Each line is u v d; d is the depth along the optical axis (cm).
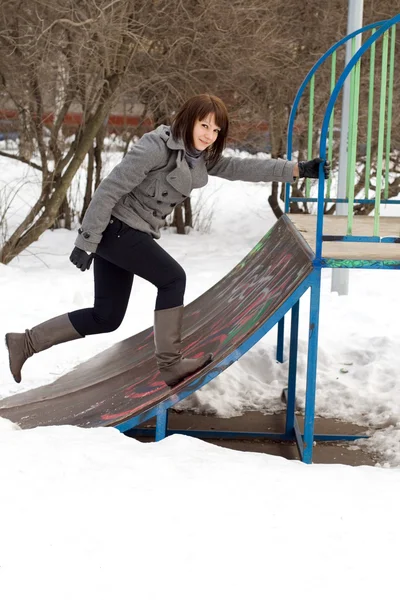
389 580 206
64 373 508
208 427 430
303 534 227
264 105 1013
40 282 757
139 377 396
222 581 203
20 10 841
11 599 194
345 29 983
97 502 242
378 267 322
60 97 905
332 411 453
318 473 275
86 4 809
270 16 944
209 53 931
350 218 332
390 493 258
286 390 468
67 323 368
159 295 348
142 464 273
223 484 258
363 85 997
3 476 258
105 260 358
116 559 211
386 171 488
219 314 419
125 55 862
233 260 924
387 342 548
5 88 895
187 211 1130
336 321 621
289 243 407
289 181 349
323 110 1020
